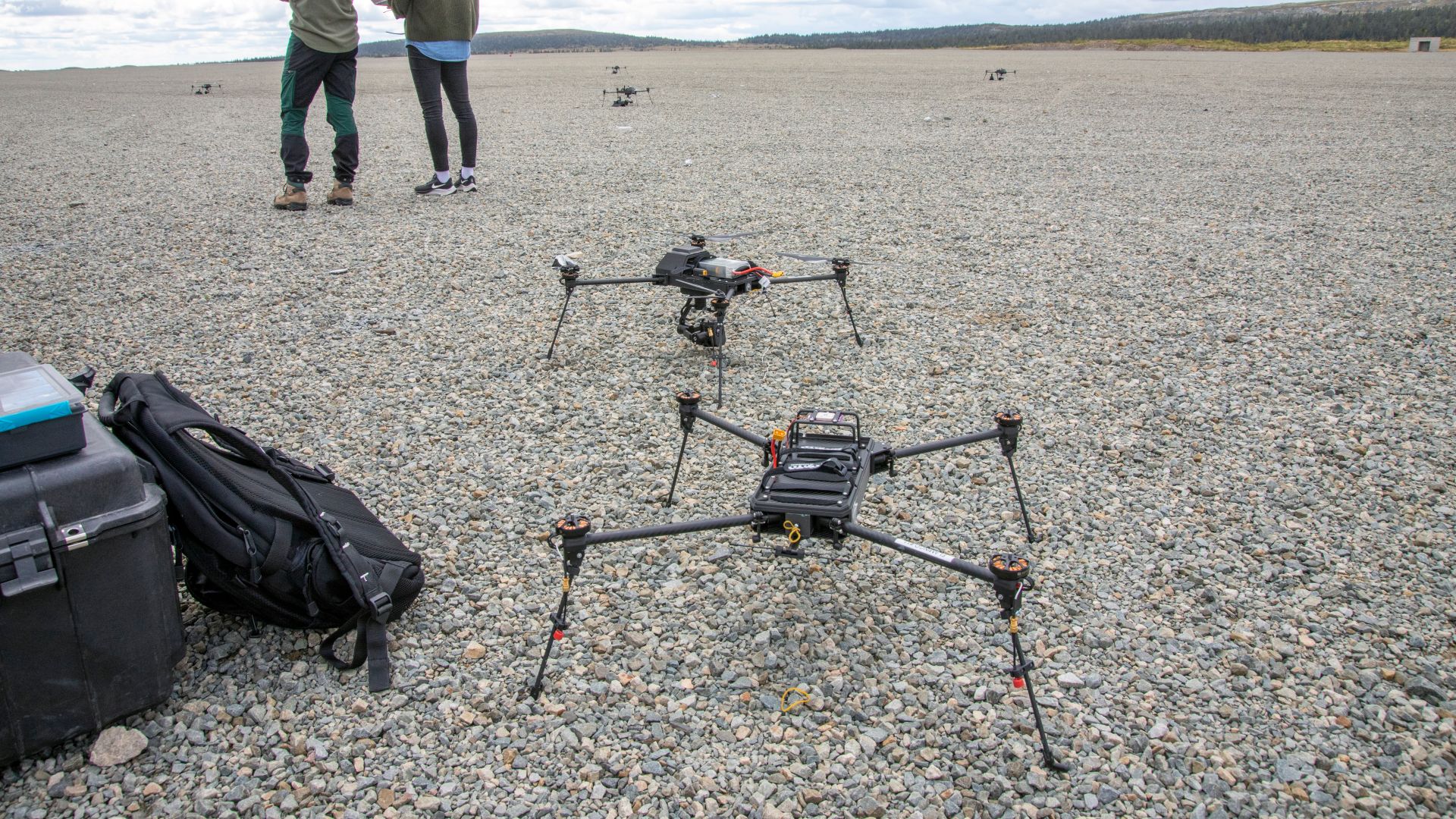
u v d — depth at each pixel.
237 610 3.87
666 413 6.10
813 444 4.16
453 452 5.59
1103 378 6.69
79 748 3.31
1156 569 4.43
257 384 6.55
